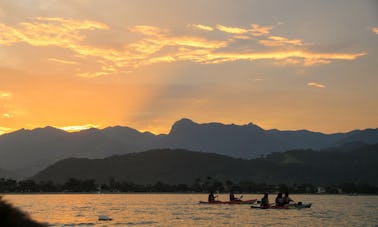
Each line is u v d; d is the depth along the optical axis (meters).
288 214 84.50
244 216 78.75
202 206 114.12
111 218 75.50
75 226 61.47
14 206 4.70
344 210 107.00
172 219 73.31
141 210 100.56
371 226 66.25
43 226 4.69
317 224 67.31
